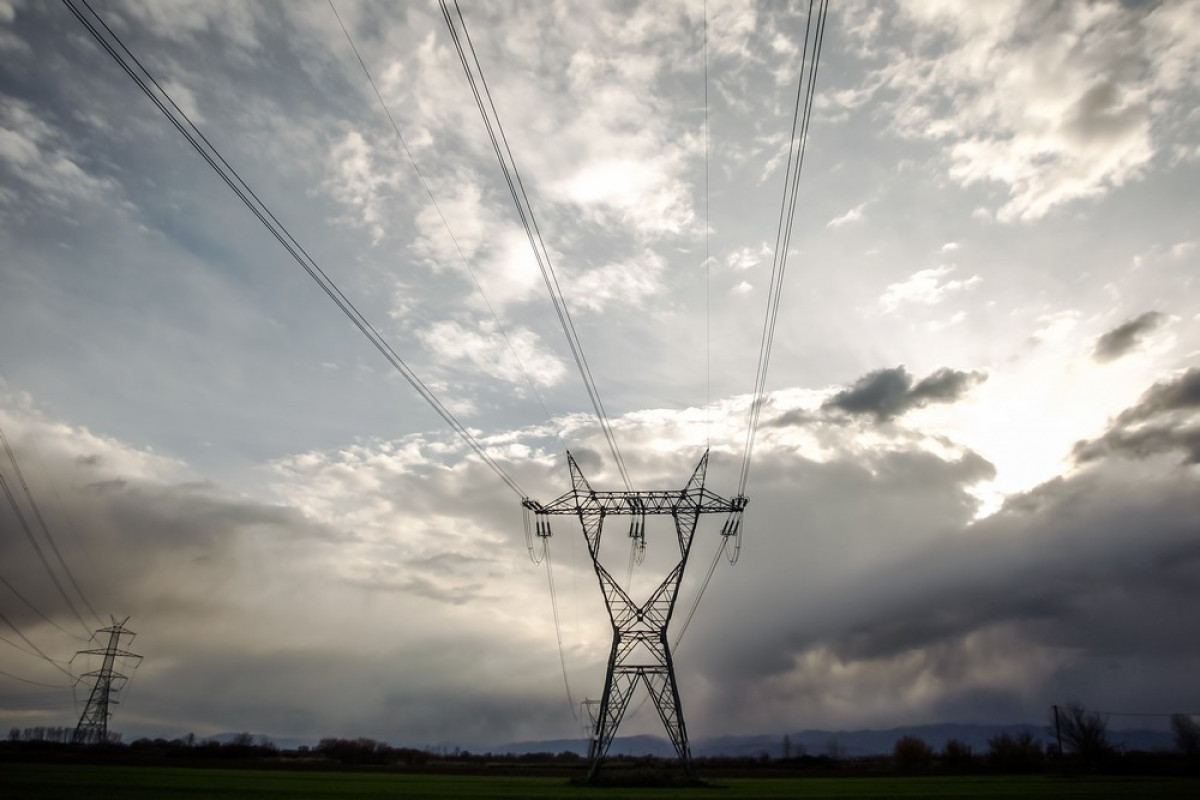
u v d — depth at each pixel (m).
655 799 44.12
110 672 115.31
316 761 111.75
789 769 107.19
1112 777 80.56
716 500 60.28
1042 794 47.84
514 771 93.75
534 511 61.16
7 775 50.88
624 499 60.88
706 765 117.06
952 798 43.31
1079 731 102.88
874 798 43.91
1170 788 55.81
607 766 67.00
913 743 114.94
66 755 92.12
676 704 58.34
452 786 55.44
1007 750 105.94
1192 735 93.81
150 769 71.00
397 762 120.38
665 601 59.69
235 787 48.22
